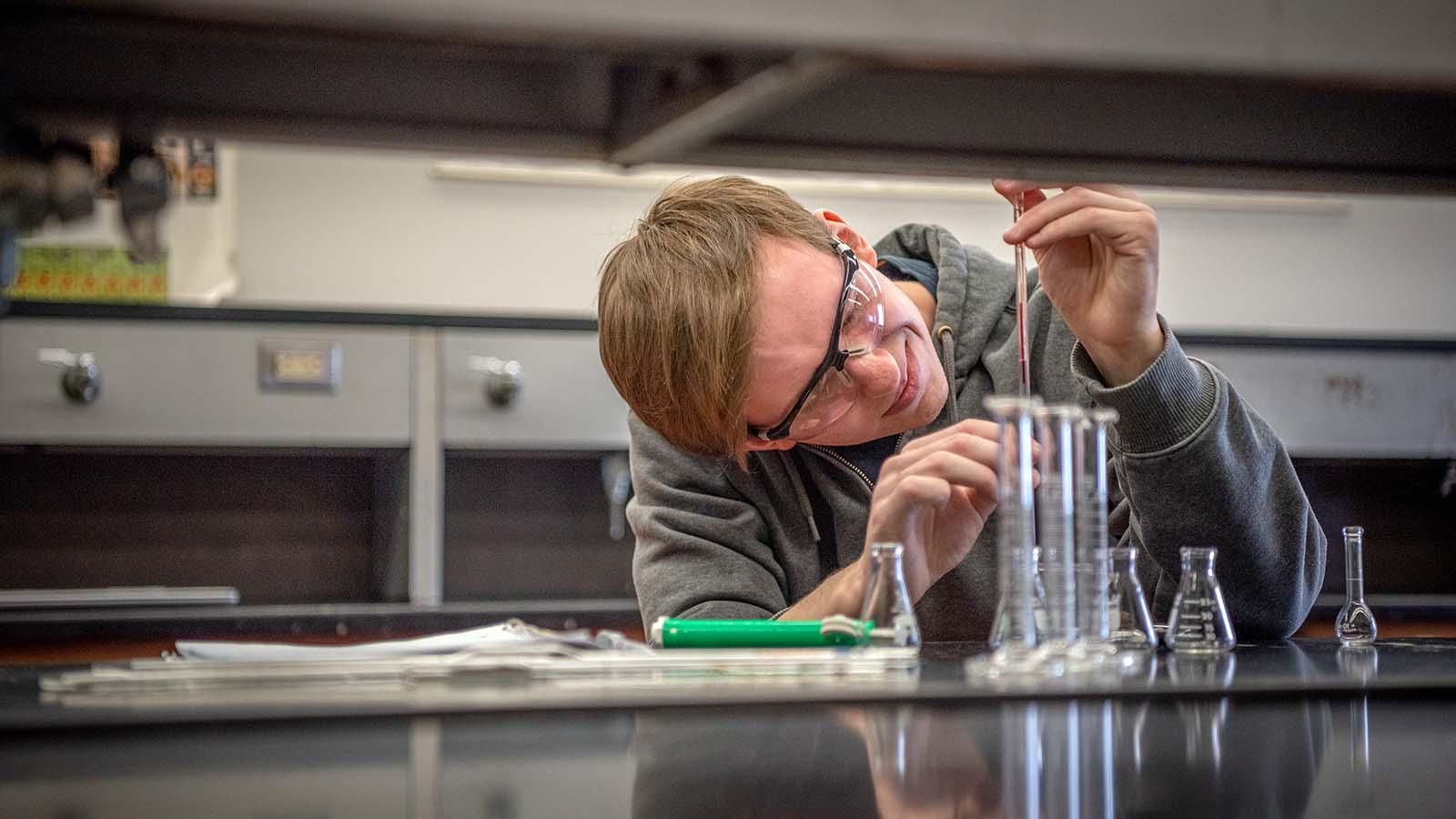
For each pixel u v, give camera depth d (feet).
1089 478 3.53
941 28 2.24
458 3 2.10
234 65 2.53
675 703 2.94
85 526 9.29
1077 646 3.42
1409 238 11.75
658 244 4.84
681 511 5.61
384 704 2.87
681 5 2.16
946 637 5.62
